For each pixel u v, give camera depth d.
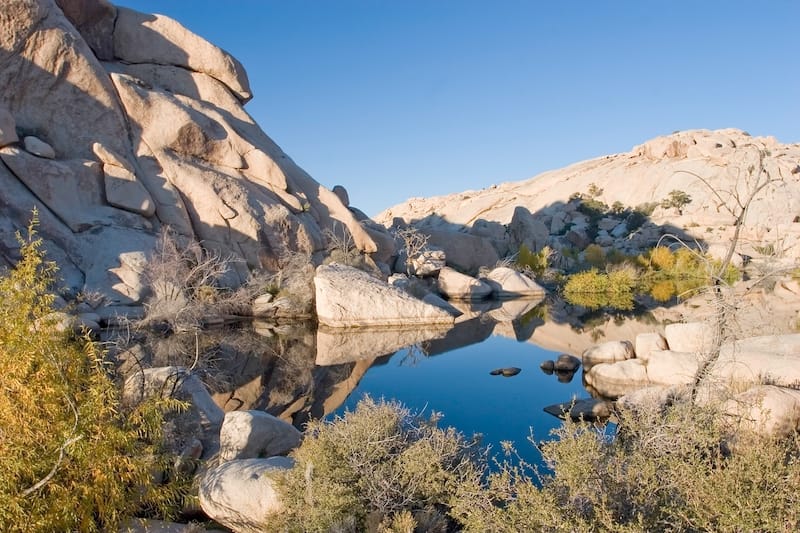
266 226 30.20
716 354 7.05
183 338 19.52
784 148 96.25
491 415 11.35
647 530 3.95
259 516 5.85
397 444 6.31
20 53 25.72
